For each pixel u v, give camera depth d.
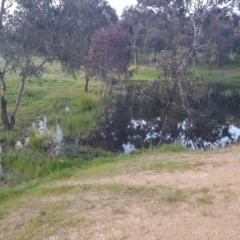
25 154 12.03
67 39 15.12
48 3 14.10
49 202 7.52
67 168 10.80
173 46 46.09
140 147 15.02
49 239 5.86
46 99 23.47
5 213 7.49
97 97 25.22
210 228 5.34
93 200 7.15
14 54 13.86
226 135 17.64
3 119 15.82
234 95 31.83
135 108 24.27
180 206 6.29
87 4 28.23
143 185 7.68
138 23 50.72
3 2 13.67
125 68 29.50
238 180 7.25
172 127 19.27
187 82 27.17
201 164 8.84
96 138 15.95
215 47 44.97
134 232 5.54
